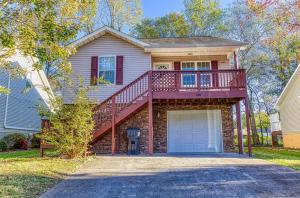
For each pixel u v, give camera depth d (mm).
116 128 12508
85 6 8992
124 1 24781
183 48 12703
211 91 11031
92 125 9781
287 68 24203
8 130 15320
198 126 13117
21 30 6574
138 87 12469
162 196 4766
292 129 18000
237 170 6906
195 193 4926
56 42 7309
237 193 4902
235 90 10969
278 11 12297
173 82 11180
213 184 5535
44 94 20031
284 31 12969
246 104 10773
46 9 6945
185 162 8289
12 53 8273
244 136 26609
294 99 17484
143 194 4895
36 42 7215
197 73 11172
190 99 11305
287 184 5488
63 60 8633
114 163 8188
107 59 13180
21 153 11773
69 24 7172
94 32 13008
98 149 12312
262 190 5078
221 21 25656
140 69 12969
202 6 26562
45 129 9188
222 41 13445
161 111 13203
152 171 6887
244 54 24375
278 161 8492
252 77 25562
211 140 12977
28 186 5281
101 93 12750
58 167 7258
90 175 6473
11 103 15688
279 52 22984
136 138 11711
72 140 8938
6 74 15016
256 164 7844
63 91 12766
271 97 27625
